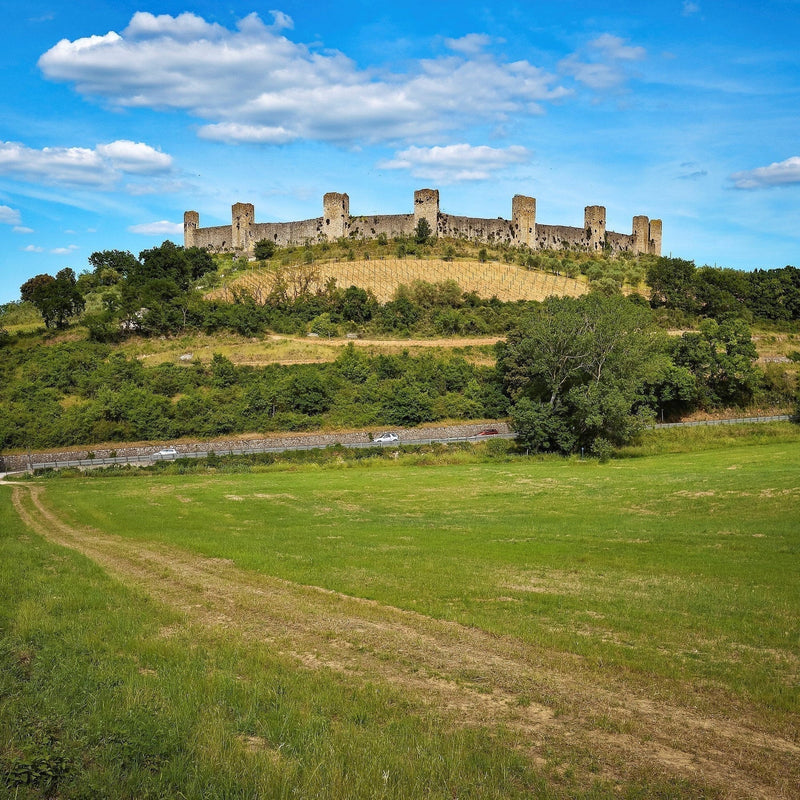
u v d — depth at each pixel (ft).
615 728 39.29
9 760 32.53
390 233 510.17
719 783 33.68
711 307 398.83
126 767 33.53
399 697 43.06
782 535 95.30
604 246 571.69
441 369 277.03
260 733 37.83
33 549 88.38
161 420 237.45
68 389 264.11
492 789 32.53
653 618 58.90
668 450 211.00
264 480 175.73
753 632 55.16
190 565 81.71
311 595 66.90
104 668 45.39
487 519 121.19
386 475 181.27
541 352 224.33
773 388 279.28
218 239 549.54
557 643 52.47
